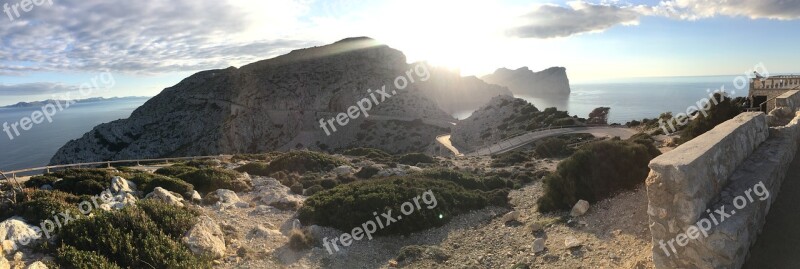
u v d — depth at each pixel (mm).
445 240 15117
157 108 138125
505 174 26578
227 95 127000
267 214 17609
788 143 11930
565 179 15602
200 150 112000
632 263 9453
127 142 119750
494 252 13250
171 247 11938
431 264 12820
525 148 50625
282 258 13047
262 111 118562
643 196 13430
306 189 23062
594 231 12430
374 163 34531
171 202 16547
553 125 63156
